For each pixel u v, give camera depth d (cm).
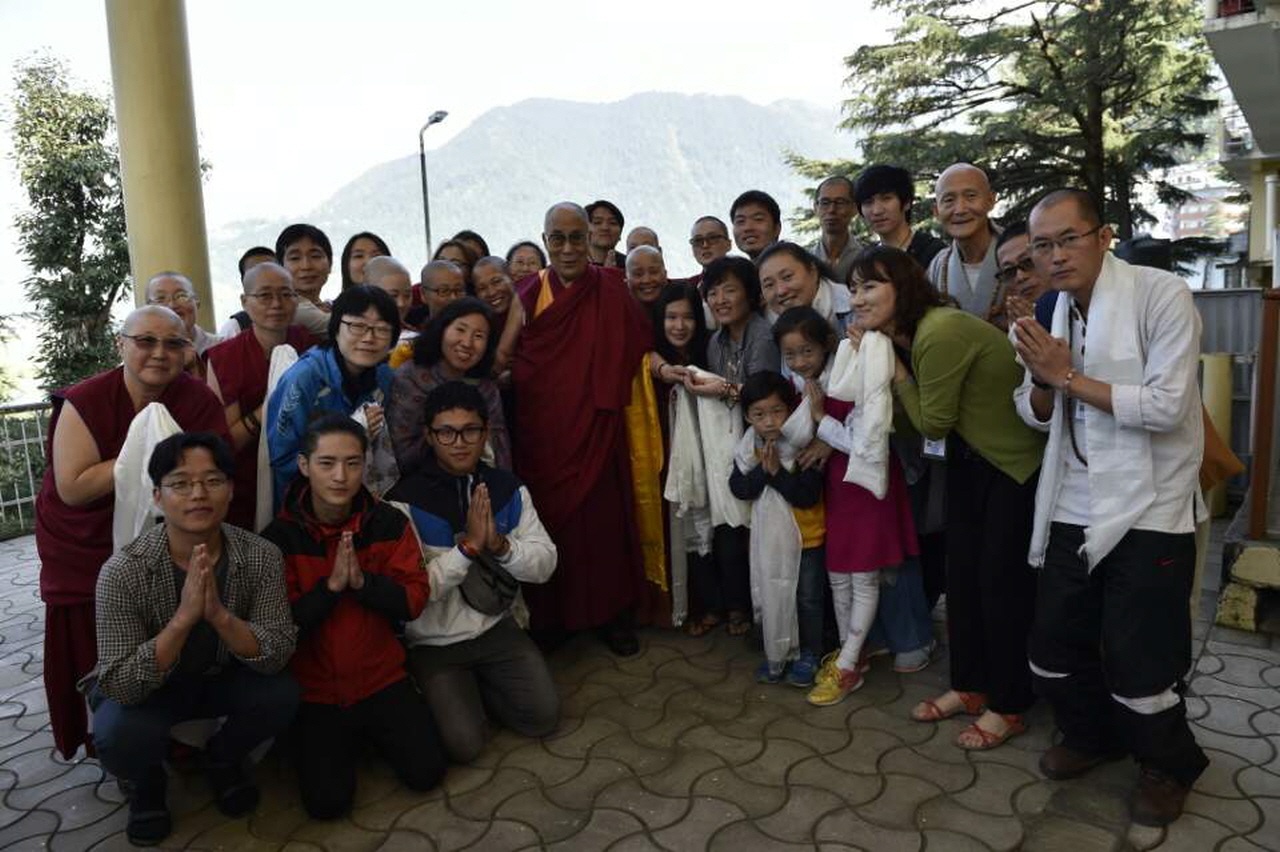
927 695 314
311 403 283
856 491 305
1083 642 247
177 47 515
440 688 280
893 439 306
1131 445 222
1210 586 408
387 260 378
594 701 319
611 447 353
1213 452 262
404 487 299
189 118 525
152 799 249
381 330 283
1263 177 1304
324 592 258
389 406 315
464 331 308
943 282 336
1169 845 226
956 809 244
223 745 255
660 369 358
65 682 266
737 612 374
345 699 260
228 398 300
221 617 232
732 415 344
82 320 1108
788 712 305
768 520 317
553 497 349
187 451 230
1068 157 1642
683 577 370
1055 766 257
